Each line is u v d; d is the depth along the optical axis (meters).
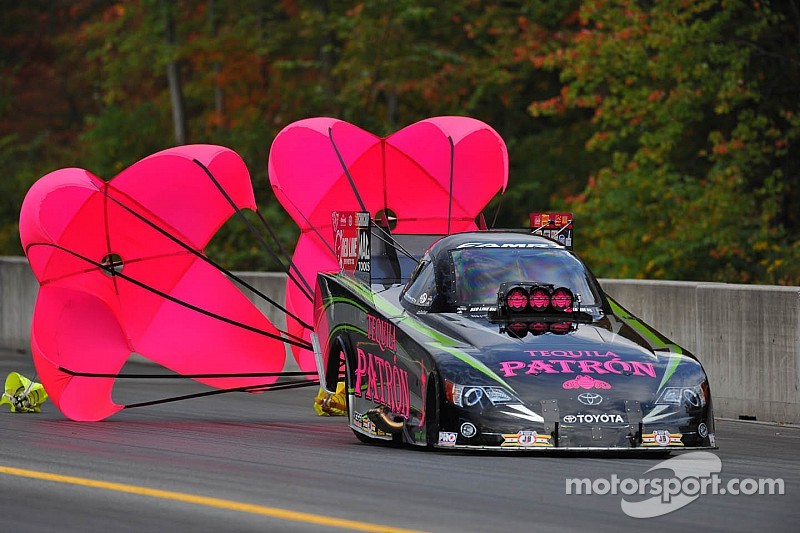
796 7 86.38
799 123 79.94
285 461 30.06
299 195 44.97
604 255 82.88
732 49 80.94
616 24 83.25
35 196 40.62
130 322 42.88
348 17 125.81
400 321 31.97
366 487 26.28
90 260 41.31
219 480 27.31
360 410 33.88
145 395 48.06
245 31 133.38
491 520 23.00
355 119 121.69
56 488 26.36
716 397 42.00
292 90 129.00
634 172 82.25
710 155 88.06
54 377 39.50
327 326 36.59
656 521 23.11
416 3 117.88
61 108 179.62
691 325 42.91
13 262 67.88
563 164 117.38
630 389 29.16
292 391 49.41
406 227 46.69
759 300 40.78
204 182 43.09
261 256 102.00
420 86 115.12
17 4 182.25
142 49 139.25
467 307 32.44
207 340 43.75
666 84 87.50
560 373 29.23
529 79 120.88
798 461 31.44
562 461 29.45
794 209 87.00
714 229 78.38
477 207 46.28
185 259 43.75
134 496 25.44
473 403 28.97
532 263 33.91
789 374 39.88
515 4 123.75
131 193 42.19
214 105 152.25
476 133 44.59
